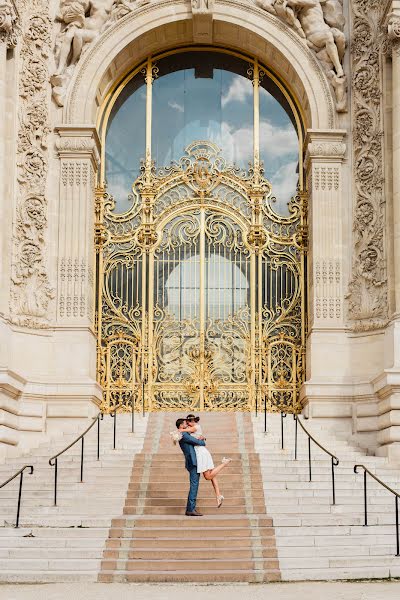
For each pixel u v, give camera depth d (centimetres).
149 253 2425
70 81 2356
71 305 2252
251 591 1229
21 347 2181
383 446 2027
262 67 2511
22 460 1881
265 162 2470
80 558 1374
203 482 1672
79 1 2369
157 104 2506
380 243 2234
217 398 2361
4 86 2148
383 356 2177
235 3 2394
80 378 2205
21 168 2247
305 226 2416
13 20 2178
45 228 2262
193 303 2408
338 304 2261
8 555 1381
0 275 2102
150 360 2367
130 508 1571
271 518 1501
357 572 1330
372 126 2284
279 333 2381
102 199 2434
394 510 1599
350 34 2367
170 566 1345
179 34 2455
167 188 2459
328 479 1734
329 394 2189
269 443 1977
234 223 2447
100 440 1994
